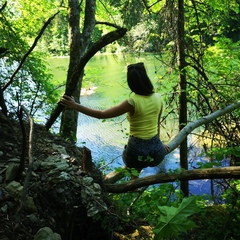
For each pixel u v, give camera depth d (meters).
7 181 2.64
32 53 8.62
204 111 6.98
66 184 2.74
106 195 3.16
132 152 3.17
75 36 6.90
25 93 8.06
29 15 9.59
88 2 7.04
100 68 10.59
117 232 3.35
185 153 7.12
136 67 3.05
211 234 3.68
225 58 7.62
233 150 3.92
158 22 7.11
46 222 2.46
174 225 1.68
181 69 6.80
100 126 17.61
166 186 3.44
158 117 3.26
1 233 2.21
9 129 3.46
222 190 6.76
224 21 8.49
